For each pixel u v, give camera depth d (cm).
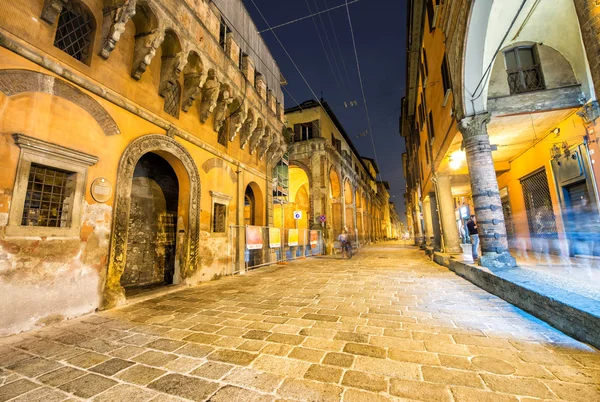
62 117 492
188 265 799
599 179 661
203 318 475
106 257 558
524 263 762
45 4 470
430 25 1120
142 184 835
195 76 820
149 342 369
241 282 851
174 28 695
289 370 285
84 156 520
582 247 762
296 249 1655
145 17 648
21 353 338
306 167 2234
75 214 504
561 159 804
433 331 392
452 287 700
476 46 660
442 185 1242
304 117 2356
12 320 402
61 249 476
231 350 338
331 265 1292
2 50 414
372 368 286
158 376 277
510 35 673
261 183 1349
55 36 504
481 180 712
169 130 750
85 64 545
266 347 346
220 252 956
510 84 721
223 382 263
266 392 244
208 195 916
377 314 481
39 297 437
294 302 579
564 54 678
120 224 593
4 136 412
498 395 233
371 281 822
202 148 899
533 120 750
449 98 849
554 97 678
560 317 377
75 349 349
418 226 2791
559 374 264
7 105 417
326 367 290
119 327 434
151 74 710
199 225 856
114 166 590
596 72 386
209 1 869
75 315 488
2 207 403
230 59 977
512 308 494
